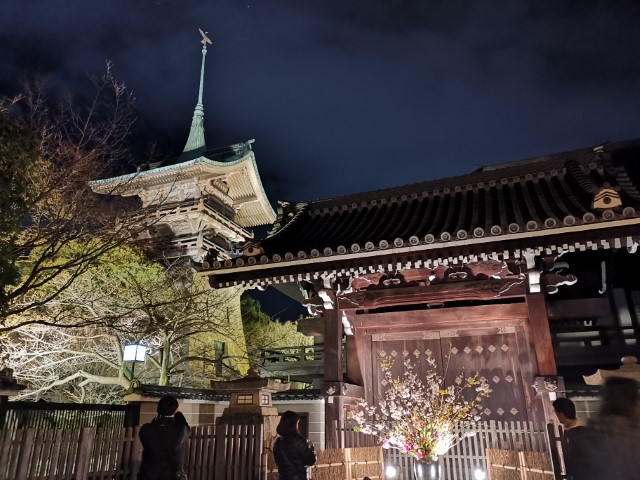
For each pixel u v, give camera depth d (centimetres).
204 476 709
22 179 757
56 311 1586
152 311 1683
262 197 3319
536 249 791
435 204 1158
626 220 704
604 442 322
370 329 1082
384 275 1005
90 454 633
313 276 954
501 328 1001
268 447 799
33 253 1459
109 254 1720
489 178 1173
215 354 2409
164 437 510
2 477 541
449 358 1023
